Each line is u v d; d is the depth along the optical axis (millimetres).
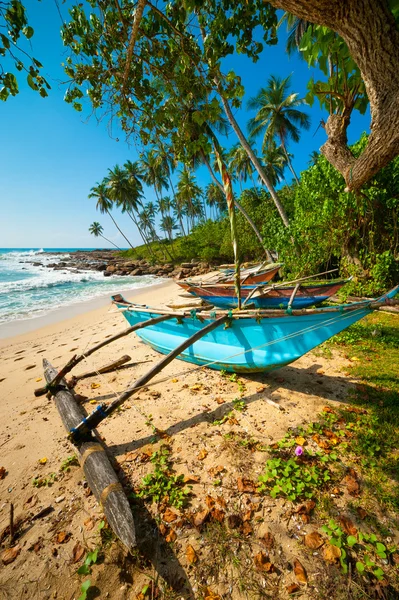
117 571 1839
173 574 1796
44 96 2330
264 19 2582
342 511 2100
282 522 2059
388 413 3113
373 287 7402
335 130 3510
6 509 2408
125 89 3020
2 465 2908
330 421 3104
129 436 3162
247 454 2738
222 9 2488
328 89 3252
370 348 5039
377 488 2246
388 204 7105
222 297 8461
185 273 26531
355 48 2191
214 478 2494
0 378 5336
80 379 4734
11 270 36719
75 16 2424
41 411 3863
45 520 2248
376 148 2746
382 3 1888
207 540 1974
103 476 2354
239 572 1777
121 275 31922
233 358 4188
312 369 4461
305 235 8828
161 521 2137
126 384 4457
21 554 2010
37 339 8539
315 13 1988
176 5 2447
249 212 19984
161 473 2525
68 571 1866
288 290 7000
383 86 2344
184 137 3172
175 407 3676
